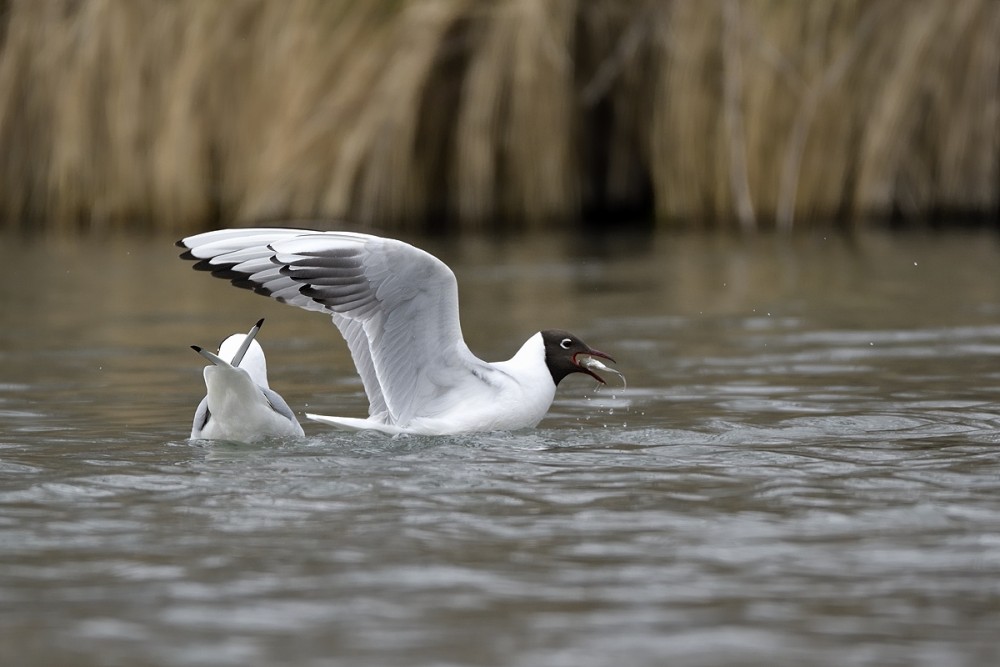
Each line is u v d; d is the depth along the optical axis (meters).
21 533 7.35
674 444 9.71
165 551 7.02
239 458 9.26
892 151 25.70
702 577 6.58
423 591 6.39
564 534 7.30
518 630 5.89
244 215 25.31
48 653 5.66
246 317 17.30
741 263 21.70
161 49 26.11
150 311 17.70
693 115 26.11
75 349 14.69
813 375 12.76
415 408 10.29
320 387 12.62
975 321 16.02
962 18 25.22
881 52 25.53
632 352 14.23
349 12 25.45
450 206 26.61
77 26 26.52
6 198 27.56
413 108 25.56
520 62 25.86
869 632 5.87
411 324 10.03
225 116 25.88
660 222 26.67
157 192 26.27
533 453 9.41
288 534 7.32
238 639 5.80
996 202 26.19
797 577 6.57
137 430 10.39
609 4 27.03
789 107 25.67
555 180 26.47
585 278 20.22
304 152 25.20
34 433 10.27
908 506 7.80
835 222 26.08
